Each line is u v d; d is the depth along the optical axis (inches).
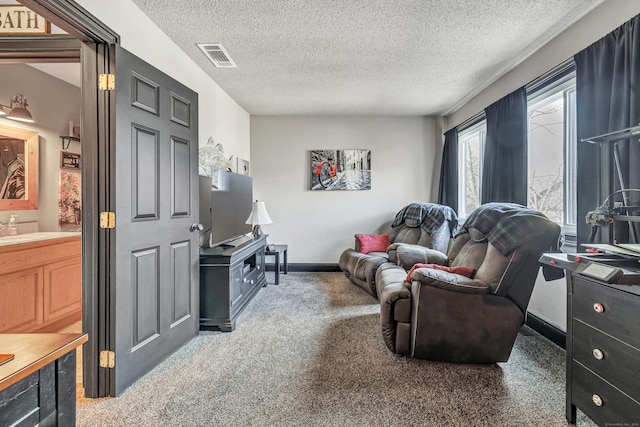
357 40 99.3
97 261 66.2
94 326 66.3
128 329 69.5
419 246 133.8
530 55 107.7
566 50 91.1
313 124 186.7
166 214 81.3
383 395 67.0
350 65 117.6
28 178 112.3
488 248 85.8
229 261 100.1
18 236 102.0
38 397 29.3
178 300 86.7
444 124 185.8
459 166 173.6
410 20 88.2
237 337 96.5
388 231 187.9
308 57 111.5
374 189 188.1
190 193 91.4
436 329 78.2
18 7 66.0
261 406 63.4
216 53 108.5
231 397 66.4
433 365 79.4
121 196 66.9
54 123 121.2
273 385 70.8
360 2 80.0
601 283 50.4
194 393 67.9
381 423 58.5
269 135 187.2
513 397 66.2
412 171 187.5
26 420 28.0
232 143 156.2
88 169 65.7
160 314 79.5
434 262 124.3
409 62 115.2
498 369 77.4
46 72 117.2
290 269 189.0
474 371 76.5
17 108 104.8
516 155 111.3
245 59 113.0
